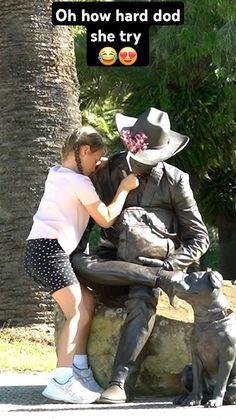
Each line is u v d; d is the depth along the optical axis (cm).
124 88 1661
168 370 511
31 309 927
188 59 1520
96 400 492
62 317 535
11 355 813
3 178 946
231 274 1984
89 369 523
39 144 945
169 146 528
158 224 519
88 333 525
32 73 952
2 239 943
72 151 521
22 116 946
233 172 1916
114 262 507
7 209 941
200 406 468
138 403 488
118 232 526
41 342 893
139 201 525
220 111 1608
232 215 1964
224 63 1436
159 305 533
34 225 512
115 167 536
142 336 493
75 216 509
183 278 476
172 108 1623
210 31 1431
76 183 506
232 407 463
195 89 1627
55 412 464
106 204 534
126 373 492
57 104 957
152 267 503
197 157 1686
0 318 937
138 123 526
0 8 959
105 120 1814
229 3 1385
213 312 468
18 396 542
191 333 480
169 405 477
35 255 502
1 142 951
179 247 521
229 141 1734
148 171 522
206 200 1934
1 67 955
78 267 511
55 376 499
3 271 939
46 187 518
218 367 468
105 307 528
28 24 953
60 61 965
